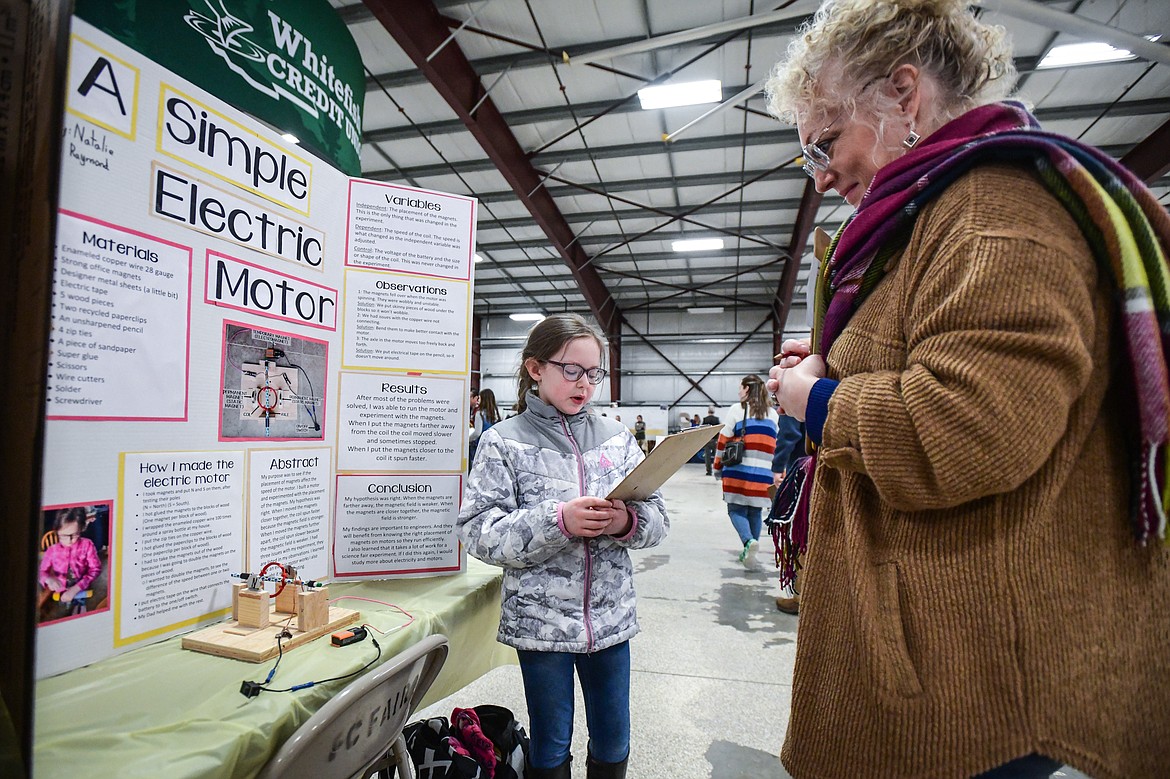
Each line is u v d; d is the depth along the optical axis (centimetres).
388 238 132
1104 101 536
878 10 63
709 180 734
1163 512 45
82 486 79
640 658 229
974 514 50
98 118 80
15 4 55
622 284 1250
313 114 138
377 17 404
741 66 513
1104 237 47
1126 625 49
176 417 91
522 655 110
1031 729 47
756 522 364
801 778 61
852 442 55
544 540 101
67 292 76
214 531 97
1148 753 48
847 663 59
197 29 107
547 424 120
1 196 54
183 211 92
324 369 122
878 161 67
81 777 55
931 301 53
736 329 1425
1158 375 44
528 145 655
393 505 131
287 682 76
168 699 71
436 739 117
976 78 64
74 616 78
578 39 481
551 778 104
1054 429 44
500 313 1507
